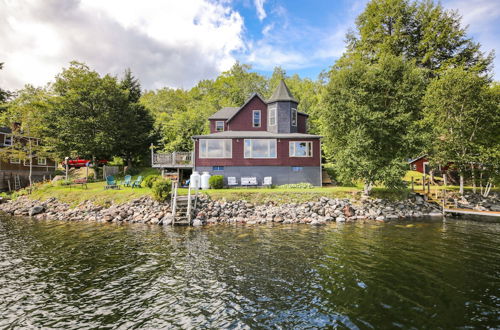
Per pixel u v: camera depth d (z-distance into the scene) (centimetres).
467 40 3594
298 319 614
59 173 3941
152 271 921
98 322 610
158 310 662
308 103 4591
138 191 2222
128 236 1411
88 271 923
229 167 2508
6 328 589
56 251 1152
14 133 2923
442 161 2395
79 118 3228
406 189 2312
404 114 2031
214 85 6412
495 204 2258
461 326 574
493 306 660
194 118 4125
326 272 897
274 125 2825
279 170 2533
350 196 2141
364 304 679
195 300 713
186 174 3025
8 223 1766
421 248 1165
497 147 2228
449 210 2002
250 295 738
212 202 1972
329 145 2391
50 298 729
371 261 1000
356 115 2041
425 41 3662
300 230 1541
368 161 2016
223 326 590
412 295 724
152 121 4319
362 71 2206
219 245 1233
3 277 873
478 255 1062
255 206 1992
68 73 3328
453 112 2406
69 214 1964
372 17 4038
